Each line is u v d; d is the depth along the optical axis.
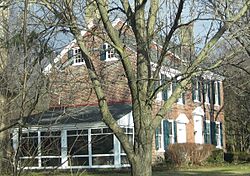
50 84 5.41
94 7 8.43
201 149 34.59
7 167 5.31
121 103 33.47
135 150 8.13
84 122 28.91
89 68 7.97
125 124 31.28
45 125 5.54
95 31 8.41
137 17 8.36
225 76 11.03
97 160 31.41
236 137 47.53
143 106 8.13
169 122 35.31
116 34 8.21
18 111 5.40
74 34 7.53
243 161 39.41
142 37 8.33
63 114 5.66
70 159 6.03
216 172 27.31
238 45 9.46
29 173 5.52
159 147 34.12
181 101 37.19
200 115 39.81
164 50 8.30
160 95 26.39
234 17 8.27
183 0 8.02
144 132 8.10
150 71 8.23
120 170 29.83
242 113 44.78
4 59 5.43
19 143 5.18
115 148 30.92
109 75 9.98
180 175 25.27
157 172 28.14
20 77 5.25
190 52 8.52
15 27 5.71
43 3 6.87
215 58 9.36
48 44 5.89
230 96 43.72
